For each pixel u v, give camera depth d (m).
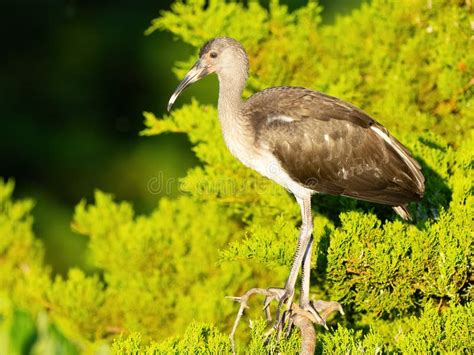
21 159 19.95
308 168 10.07
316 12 13.73
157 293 12.55
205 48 10.43
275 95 10.34
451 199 10.48
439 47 12.76
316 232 10.45
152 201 19.41
